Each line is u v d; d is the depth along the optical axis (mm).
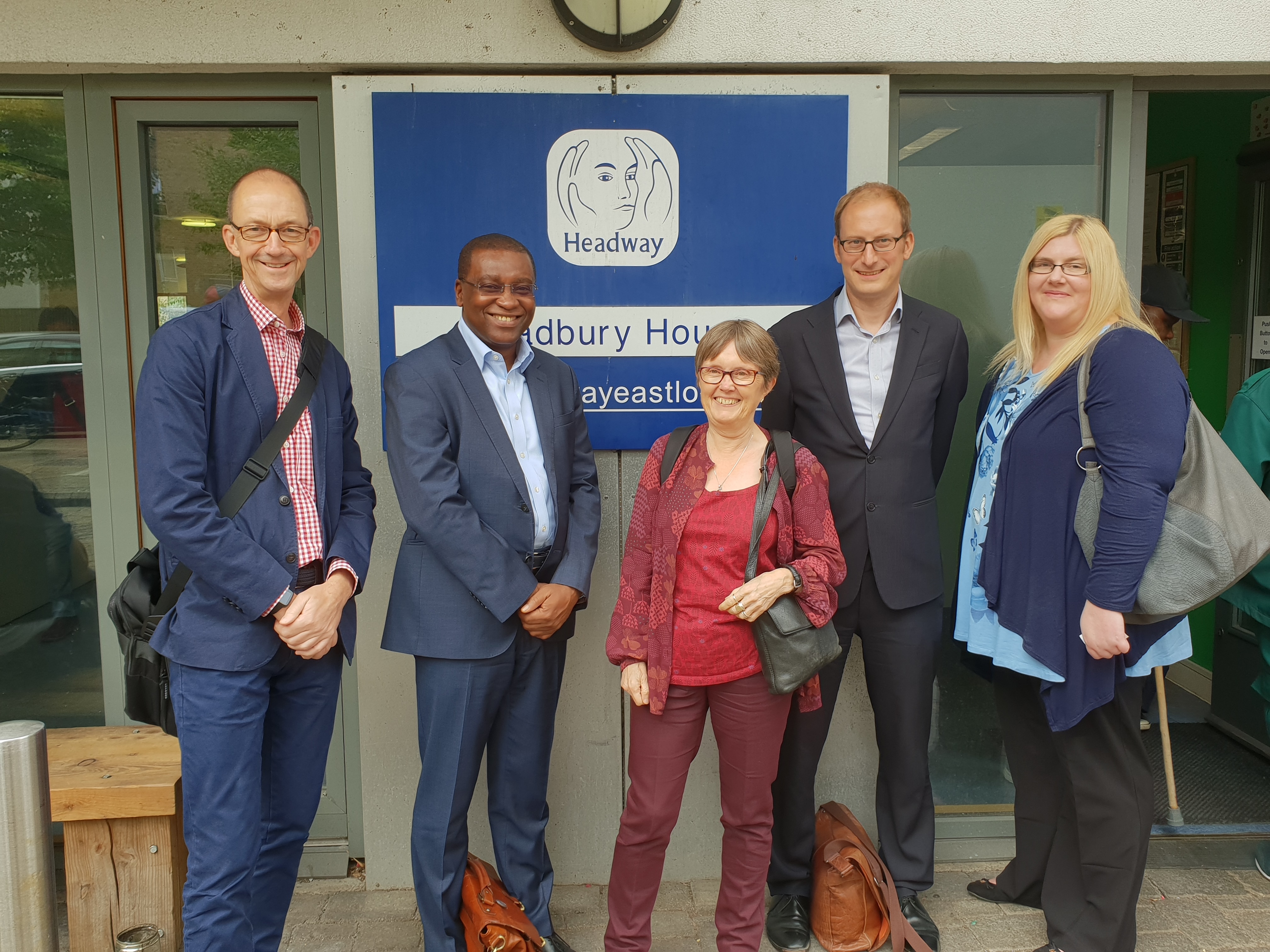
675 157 2740
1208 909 2707
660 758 2195
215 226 2850
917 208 2947
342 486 2229
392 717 2863
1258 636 2904
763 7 2680
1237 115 4102
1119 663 2270
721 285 2789
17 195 2805
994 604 2387
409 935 2656
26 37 2584
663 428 2822
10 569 2912
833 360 2479
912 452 2469
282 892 2223
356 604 2654
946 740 3109
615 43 2633
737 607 2086
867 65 2758
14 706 2953
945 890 2848
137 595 2027
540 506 2301
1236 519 2133
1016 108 2930
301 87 2752
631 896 2266
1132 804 2348
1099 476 2195
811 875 2652
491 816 2482
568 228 2744
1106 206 2955
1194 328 4449
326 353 2174
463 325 2303
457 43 2648
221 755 1944
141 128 2771
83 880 2432
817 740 2574
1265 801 3379
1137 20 2727
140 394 1885
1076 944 2416
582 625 2881
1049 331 2383
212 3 2600
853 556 2477
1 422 2861
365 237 2734
